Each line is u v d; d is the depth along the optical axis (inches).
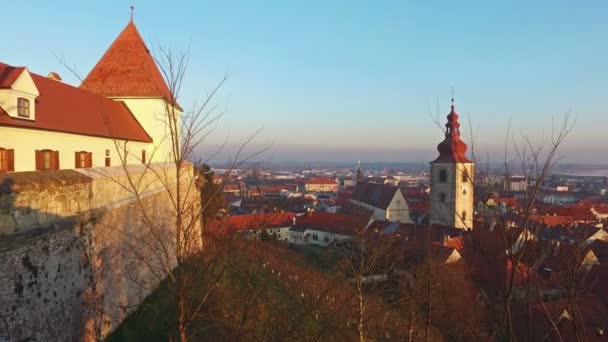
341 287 820.6
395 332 784.3
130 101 1220.5
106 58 1273.4
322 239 2475.4
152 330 557.0
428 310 679.1
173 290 437.1
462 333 590.9
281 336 554.6
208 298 582.2
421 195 4389.8
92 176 489.1
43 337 377.1
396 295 823.7
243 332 494.6
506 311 321.7
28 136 713.0
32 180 379.9
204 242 722.8
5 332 328.5
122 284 550.9
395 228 2007.9
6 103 668.7
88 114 931.3
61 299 408.8
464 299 699.4
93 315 470.9
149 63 1277.1
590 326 731.4
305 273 990.4
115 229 500.1
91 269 469.4
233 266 717.9
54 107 819.4
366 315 693.9
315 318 703.1
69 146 819.4
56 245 403.5
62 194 420.2
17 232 350.9
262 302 665.0
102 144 944.3
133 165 652.1
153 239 660.7
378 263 867.4
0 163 663.8
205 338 514.6
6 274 335.0
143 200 636.1
